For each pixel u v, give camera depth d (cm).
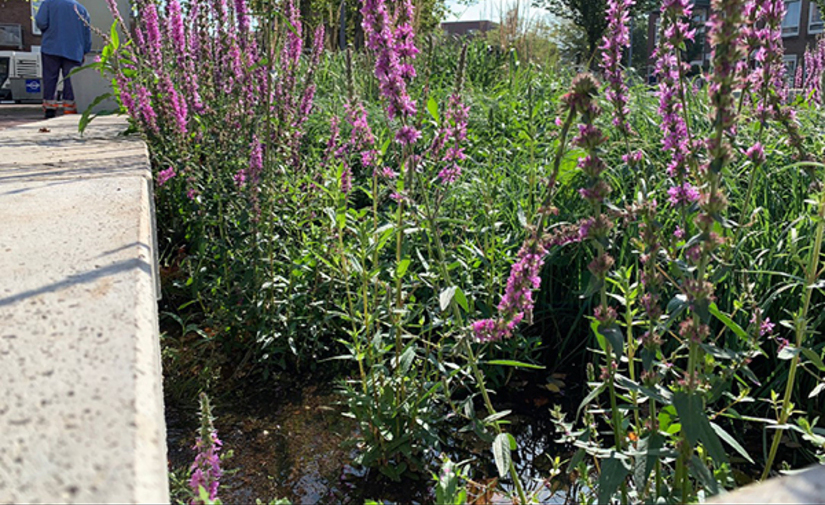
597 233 187
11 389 118
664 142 243
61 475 95
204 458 196
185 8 499
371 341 281
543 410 332
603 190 185
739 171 386
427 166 353
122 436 105
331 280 358
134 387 119
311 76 473
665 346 338
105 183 312
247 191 386
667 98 241
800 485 87
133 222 234
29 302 158
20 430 106
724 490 187
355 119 344
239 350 376
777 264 336
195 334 392
